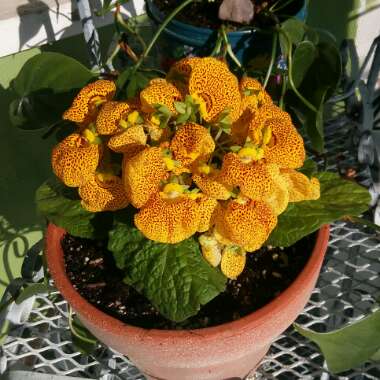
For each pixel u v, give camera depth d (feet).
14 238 2.36
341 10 2.74
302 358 1.68
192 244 1.29
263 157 1.18
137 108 1.25
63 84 1.54
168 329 1.28
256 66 1.63
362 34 2.93
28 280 1.69
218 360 1.28
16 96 2.04
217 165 1.28
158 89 1.20
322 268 1.81
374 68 1.93
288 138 1.18
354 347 1.39
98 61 1.84
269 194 1.16
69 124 1.60
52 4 1.84
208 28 1.60
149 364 1.36
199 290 1.22
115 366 1.72
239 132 1.24
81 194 1.29
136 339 1.22
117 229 1.33
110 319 1.25
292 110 1.60
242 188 1.14
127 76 1.46
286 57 1.48
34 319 1.86
